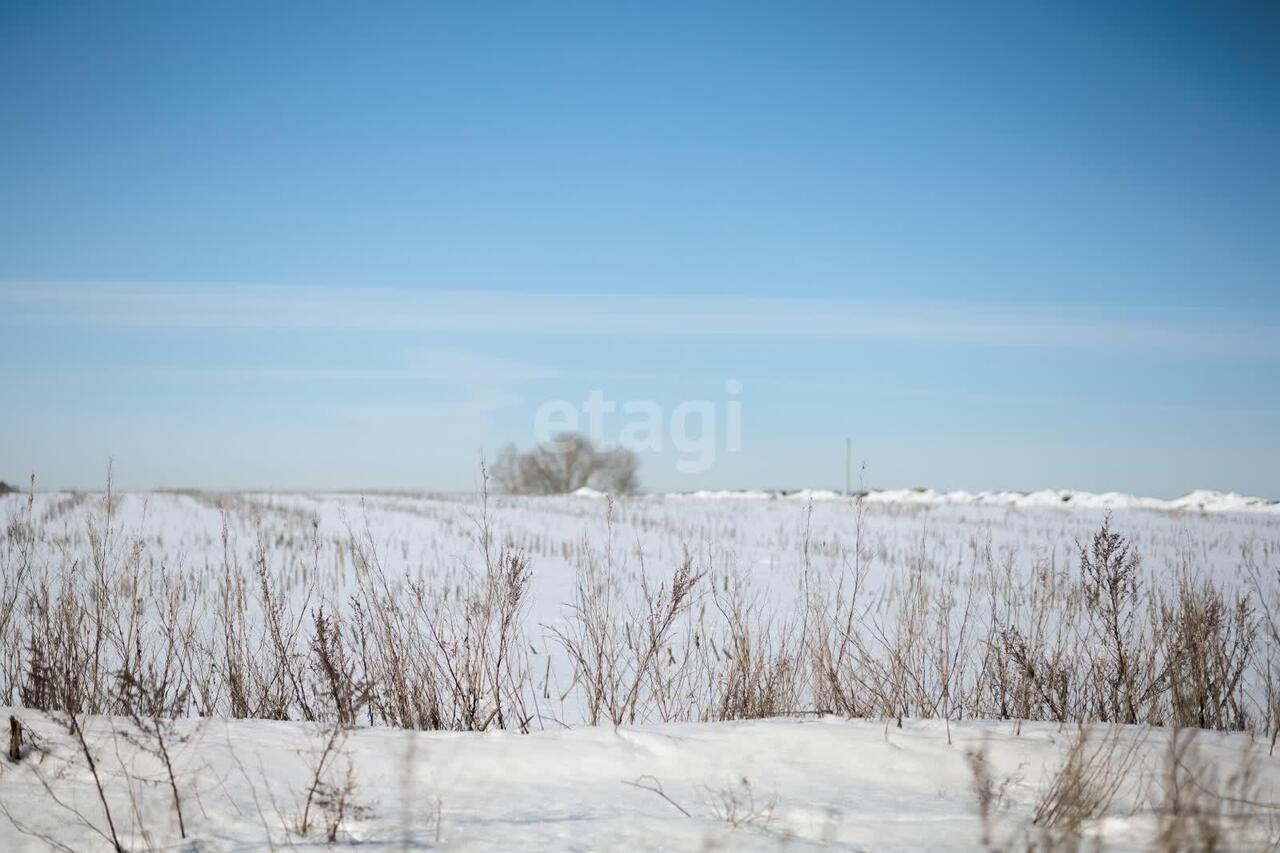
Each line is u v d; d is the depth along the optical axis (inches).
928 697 219.0
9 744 144.6
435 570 477.1
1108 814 128.3
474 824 119.7
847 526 834.8
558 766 144.9
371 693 194.9
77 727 143.1
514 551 563.8
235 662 210.4
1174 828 113.3
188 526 702.5
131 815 121.6
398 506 1092.5
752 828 120.1
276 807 124.8
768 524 854.5
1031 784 141.7
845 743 155.7
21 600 249.9
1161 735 170.4
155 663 234.1
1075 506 1264.8
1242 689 215.5
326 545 597.6
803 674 230.2
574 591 408.5
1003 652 223.8
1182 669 212.1
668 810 127.0
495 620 295.4
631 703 199.5
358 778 137.5
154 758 142.3
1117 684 202.1
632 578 439.5
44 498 989.8
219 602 327.9
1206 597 251.3
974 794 136.6
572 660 277.4
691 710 216.5
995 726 174.4
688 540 674.8
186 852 110.3
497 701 191.8
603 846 112.2
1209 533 802.8
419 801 129.3
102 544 258.8
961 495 1445.6
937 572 509.4
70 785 131.6
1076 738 163.0
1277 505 1228.5
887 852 112.0
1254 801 129.6
